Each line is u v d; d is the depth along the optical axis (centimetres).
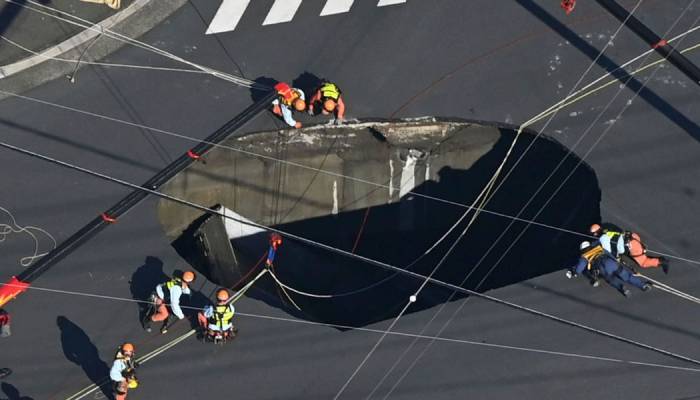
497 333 9862
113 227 10450
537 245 11319
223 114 11075
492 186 11538
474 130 11250
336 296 11688
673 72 11175
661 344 9762
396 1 11750
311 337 9912
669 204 10475
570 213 11056
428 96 11175
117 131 10969
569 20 11544
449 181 11681
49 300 10056
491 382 9606
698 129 10875
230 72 11338
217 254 11106
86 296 10081
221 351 9831
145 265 10256
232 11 11712
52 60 11369
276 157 11250
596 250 9944
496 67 11319
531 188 11319
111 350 9806
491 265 11581
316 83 11256
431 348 9806
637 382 9569
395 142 11375
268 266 10512
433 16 11650
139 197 10212
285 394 9600
